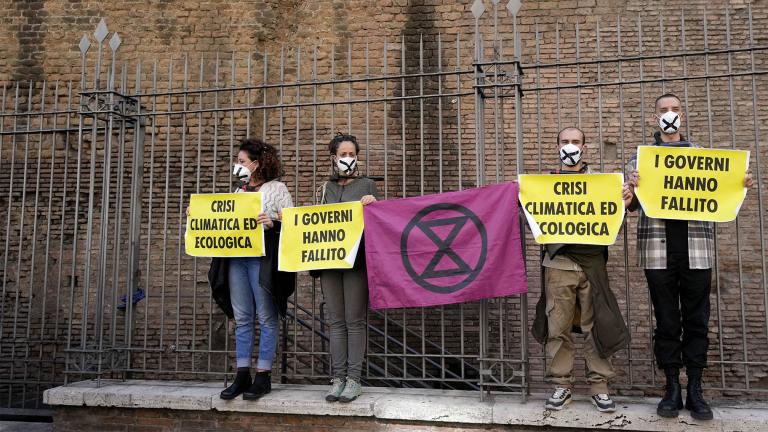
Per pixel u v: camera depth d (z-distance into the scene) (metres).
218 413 4.70
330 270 4.55
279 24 8.41
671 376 3.89
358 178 4.75
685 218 3.91
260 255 4.56
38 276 8.02
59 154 8.24
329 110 8.03
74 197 8.14
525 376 4.39
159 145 8.19
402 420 4.34
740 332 7.12
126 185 8.03
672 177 3.97
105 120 5.46
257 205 4.63
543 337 4.22
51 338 7.84
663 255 3.89
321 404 4.43
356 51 8.20
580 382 6.93
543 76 7.78
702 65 7.57
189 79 8.30
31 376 7.71
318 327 7.39
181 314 7.75
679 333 3.91
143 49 8.44
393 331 7.44
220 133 8.15
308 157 7.89
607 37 7.82
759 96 7.42
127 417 4.87
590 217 4.07
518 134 4.55
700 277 3.87
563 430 4.09
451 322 7.39
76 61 8.49
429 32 8.12
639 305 7.22
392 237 4.49
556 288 4.07
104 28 5.42
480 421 4.17
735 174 3.97
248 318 4.69
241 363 4.64
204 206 4.77
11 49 8.59
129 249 5.52
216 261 4.78
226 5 8.45
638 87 7.61
